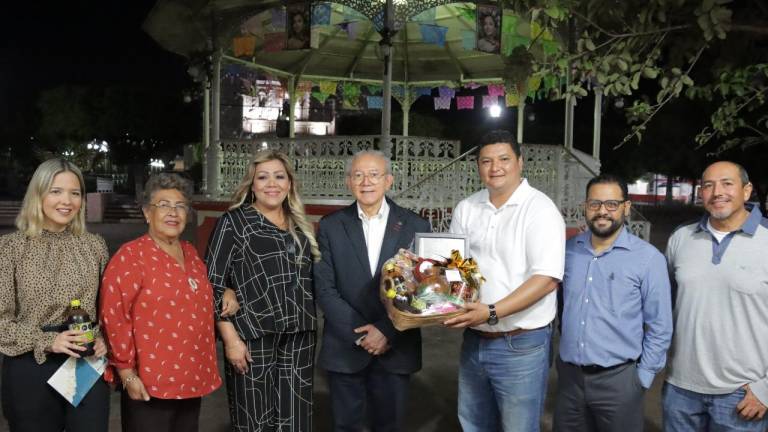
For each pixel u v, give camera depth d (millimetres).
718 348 2750
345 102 14164
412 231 3305
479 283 2816
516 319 2953
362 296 3230
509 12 9789
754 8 3697
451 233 3139
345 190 9312
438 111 21875
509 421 3016
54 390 2670
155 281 2760
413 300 2670
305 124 14812
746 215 2771
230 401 3193
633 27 3645
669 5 3545
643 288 2848
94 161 39188
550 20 3756
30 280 2617
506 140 2982
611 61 3719
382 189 3230
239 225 3143
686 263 2871
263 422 3111
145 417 2787
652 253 2854
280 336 3184
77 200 2770
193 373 2820
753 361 2693
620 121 23391
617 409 2881
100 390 2756
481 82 13547
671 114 20281
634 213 9367
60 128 29500
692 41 3652
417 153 9305
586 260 2969
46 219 2732
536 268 2836
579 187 9672
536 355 2980
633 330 2863
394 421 3348
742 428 2734
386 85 9086
